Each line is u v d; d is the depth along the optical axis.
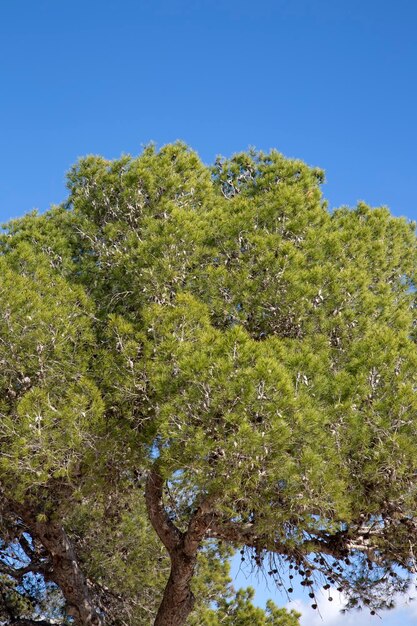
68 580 12.01
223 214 11.55
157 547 13.96
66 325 10.23
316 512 9.49
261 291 10.66
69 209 12.84
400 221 13.32
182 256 10.88
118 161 12.25
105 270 11.65
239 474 8.84
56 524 11.74
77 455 9.84
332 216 13.04
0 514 11.59
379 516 10.45
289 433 8.67
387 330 10.20
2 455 9.71
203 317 10.02
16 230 12.53
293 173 12.66
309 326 10.52
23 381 10.23
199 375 9.01
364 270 11.59
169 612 11.51
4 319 10.05
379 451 9.23
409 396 9.26
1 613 13.55
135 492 12.94
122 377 10.05
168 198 11.79
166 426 9.10
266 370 8.80
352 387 9.47
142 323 10.64
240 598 15.18
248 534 10.54
